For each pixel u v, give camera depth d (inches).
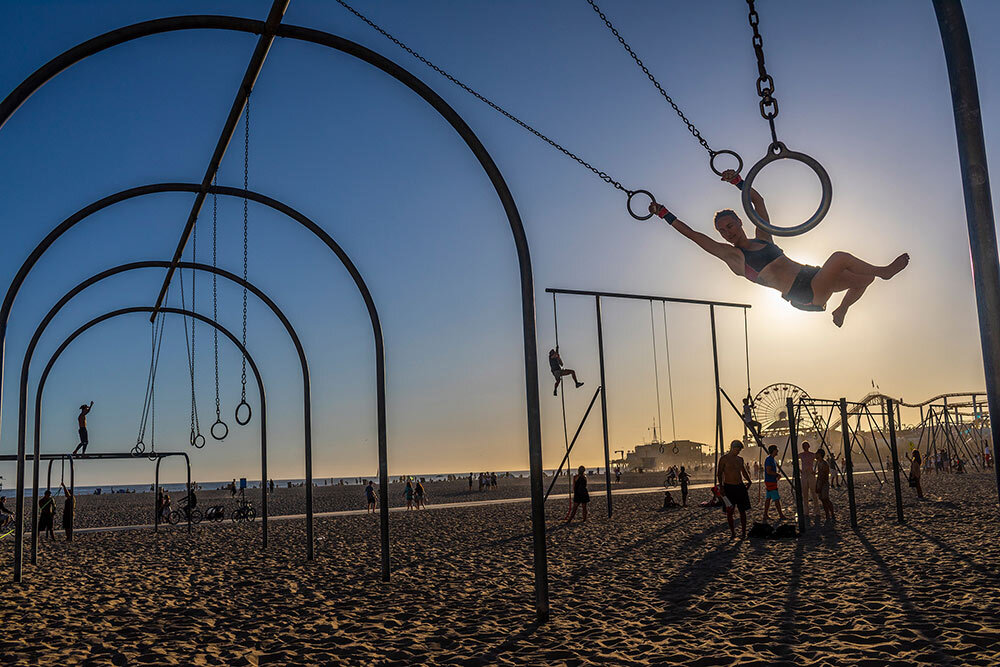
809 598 341.7
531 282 321.4
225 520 1147.9
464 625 319.6
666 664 245.9
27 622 354.9
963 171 145.7
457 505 1301.7
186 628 333.7
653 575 434.6
